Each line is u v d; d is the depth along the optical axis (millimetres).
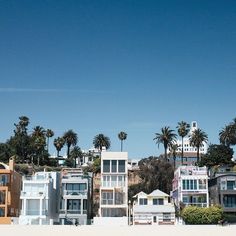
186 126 182250
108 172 105062
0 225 83375
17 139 184625
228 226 84938
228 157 158000
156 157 161000
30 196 98000
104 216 101500
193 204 110688
